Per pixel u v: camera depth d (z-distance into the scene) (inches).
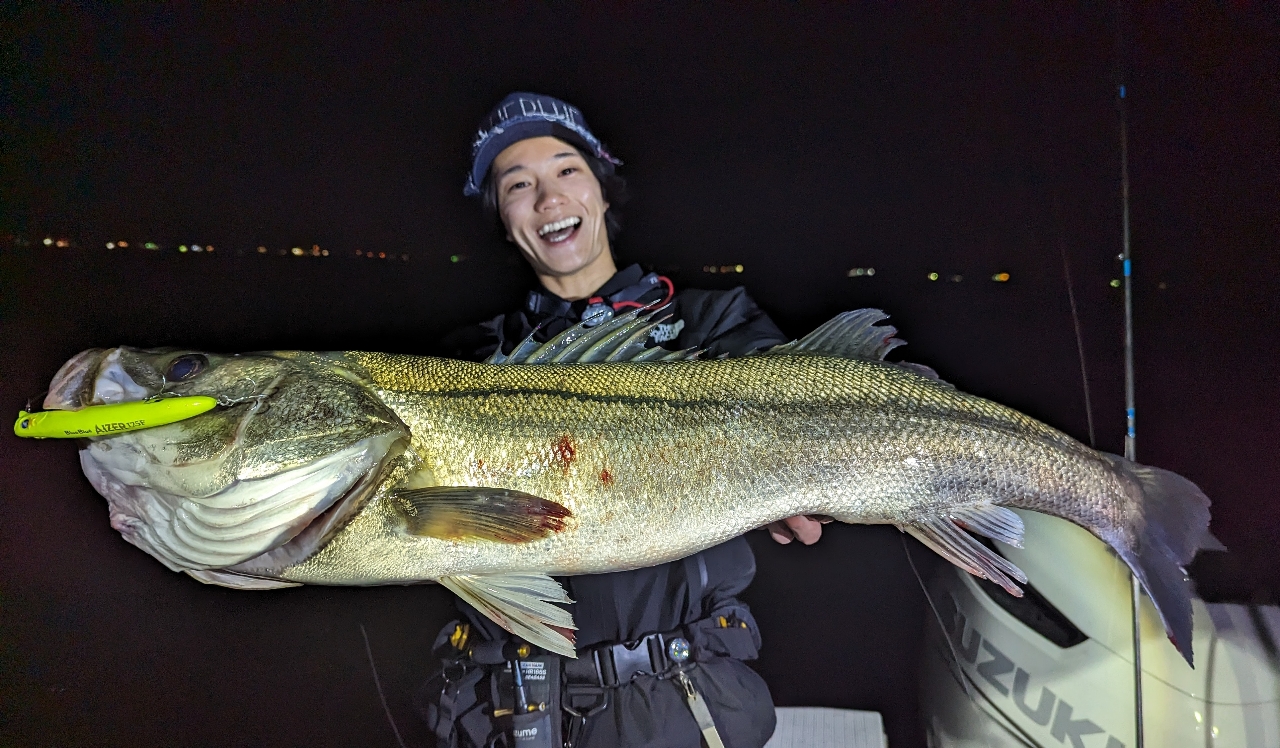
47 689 47.9
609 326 29.8
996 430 27.9
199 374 25.5
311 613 54.2
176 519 25.1
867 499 27.7
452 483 26.0
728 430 27.2
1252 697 27.1
